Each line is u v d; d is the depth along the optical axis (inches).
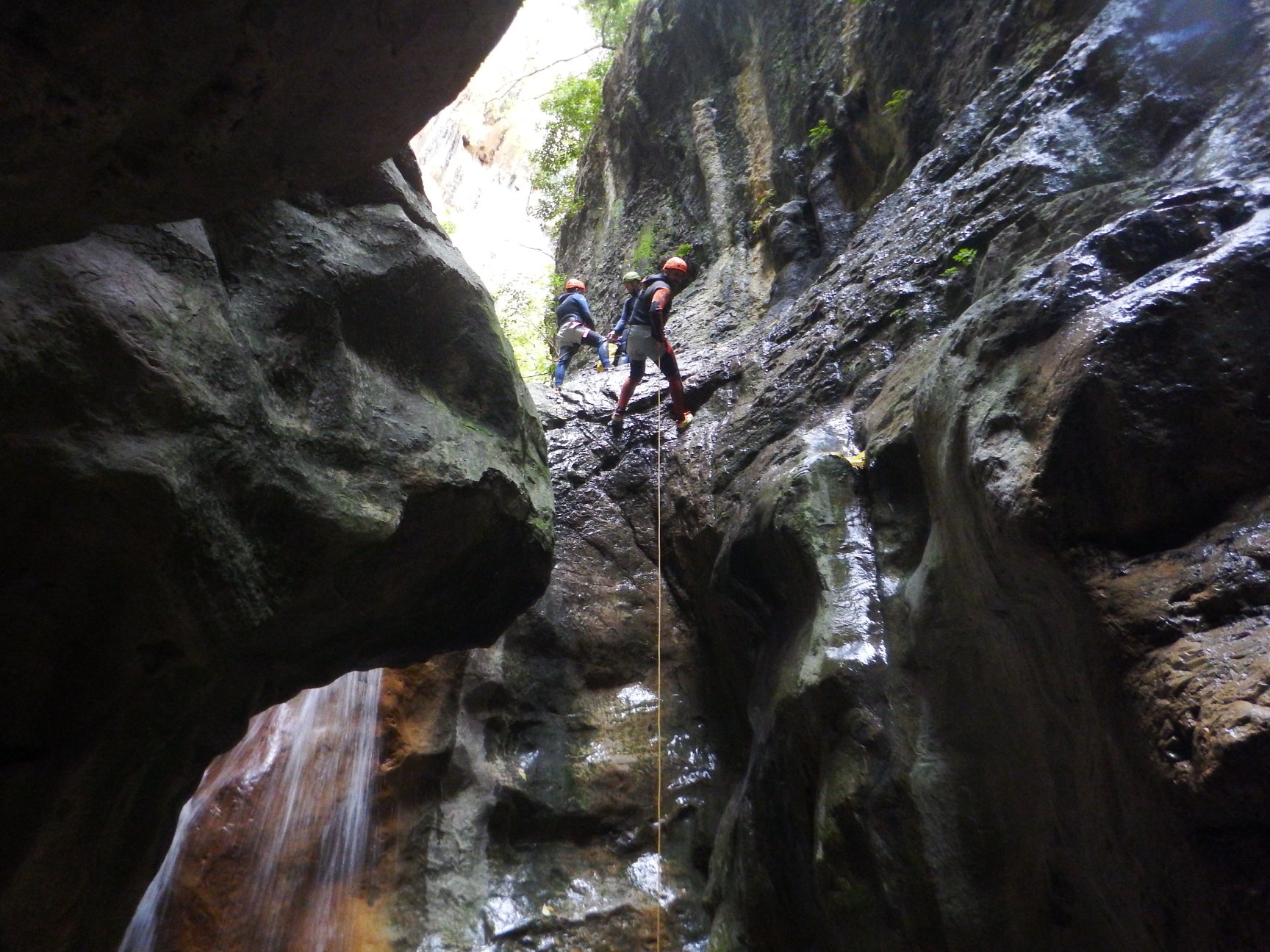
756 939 205.2
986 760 159.5
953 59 338.3
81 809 129.6
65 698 119.4
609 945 238.2
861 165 397.4
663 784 267.4
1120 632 110.5
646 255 518.0
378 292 161.5
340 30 72.3
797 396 281.1
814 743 193.5
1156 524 118.3
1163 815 102.5
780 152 457.4
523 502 184.9
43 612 112.6
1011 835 152.4
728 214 477.7
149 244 124.3
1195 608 105.1
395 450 154.0
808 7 460.8
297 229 152.0
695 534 286.8
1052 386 127.9
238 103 74.5
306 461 140.0
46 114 67.1
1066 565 120.6
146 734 133.3
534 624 294.4
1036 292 145.7
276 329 142.9
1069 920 140.2
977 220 253.1
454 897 241.8
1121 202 186.2
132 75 67.7
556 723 280.8
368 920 237.1
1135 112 225.8
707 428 319.9
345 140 85.2
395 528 146.4
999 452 133.6
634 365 343.6
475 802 258.5
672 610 301.3
